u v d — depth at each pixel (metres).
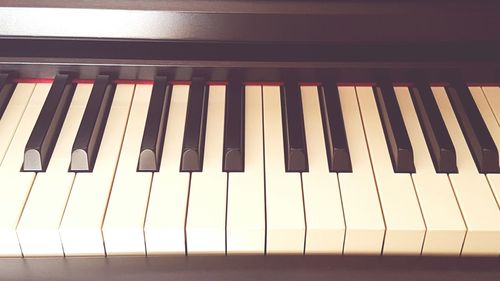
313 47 0.43
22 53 0.43
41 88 0.44
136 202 0.36
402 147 0.39
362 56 0.43
